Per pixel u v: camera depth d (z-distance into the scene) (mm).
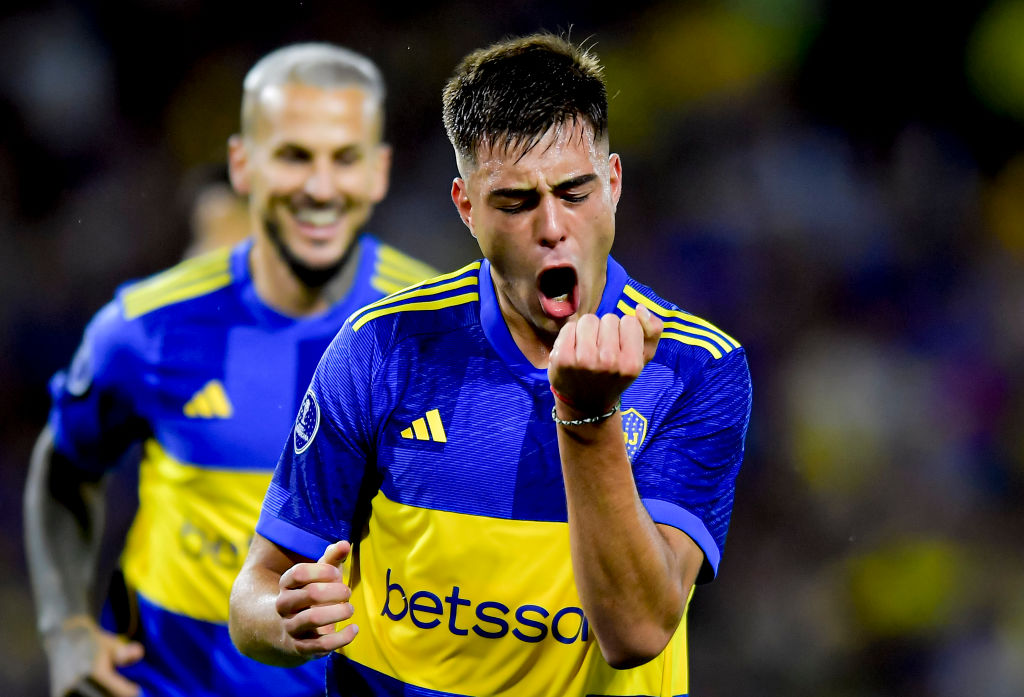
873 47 39781
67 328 36500
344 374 8406
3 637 30188
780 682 29875
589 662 8422
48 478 14508
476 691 8406
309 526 8320
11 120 38219
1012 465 33156
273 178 13406
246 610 7965
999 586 31078
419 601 8375
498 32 38844
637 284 8797
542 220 7500
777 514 32406
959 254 37875
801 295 36406
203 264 14031
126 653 13500
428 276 14547
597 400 6785
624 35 39844
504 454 8219
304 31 38906
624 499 7070
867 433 33594
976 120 39625
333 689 8852
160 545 13508
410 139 37531
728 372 8297
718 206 37906
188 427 13414
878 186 38969
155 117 38906
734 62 39688
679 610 7508
